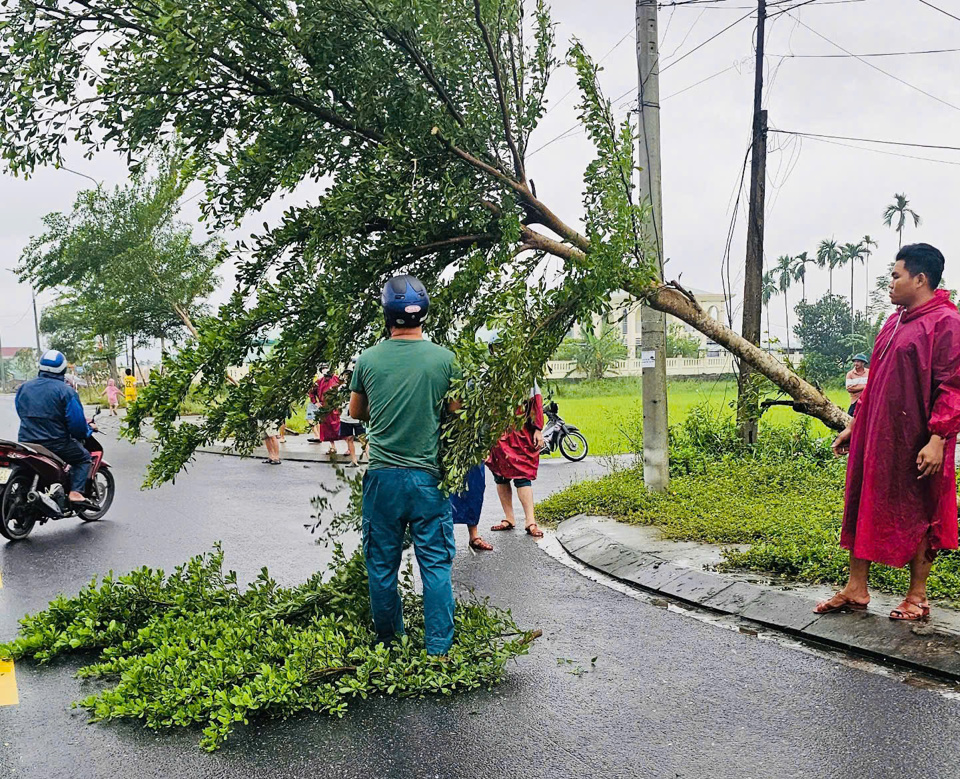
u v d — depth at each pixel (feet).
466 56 16.89
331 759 11.33
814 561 19.08
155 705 12.57
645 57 28.96
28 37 14.03
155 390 15.10
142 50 14.42
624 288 18.76
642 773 10.82
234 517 31.07
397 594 14.79
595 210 18.69
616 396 100.22
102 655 15.11
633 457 44.32
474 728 12.22
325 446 57.67
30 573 22.66
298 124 16.34
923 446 14.67
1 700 13.51
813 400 22.13
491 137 17.83
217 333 15.43
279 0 14.87
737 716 12.44
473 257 16.19
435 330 16.63
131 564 23.62
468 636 14.79
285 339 15.69
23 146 14.94
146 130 15.67
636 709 12.79
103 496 31.04
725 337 21.39
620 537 23.65
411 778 10.80
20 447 26.53
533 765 11.09
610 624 17.10
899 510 14.83
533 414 25.93
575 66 18.12
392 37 16.01
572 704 13.02
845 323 154.61
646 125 28.99
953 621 15.21
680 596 18.71
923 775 10.57
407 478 14.05
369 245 16.25
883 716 12.23
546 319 16.33
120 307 79.00
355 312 16.16
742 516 24.18
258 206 17.02
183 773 10.99
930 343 14.52
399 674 13.56
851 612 16.01
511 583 20.56
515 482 26.27
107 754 11.55
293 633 14.84
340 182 16.02
